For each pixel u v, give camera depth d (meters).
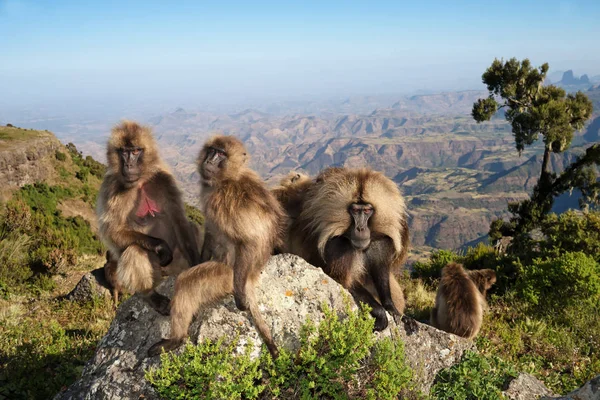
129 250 1.81
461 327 2.55
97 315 3.52
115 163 1.90
